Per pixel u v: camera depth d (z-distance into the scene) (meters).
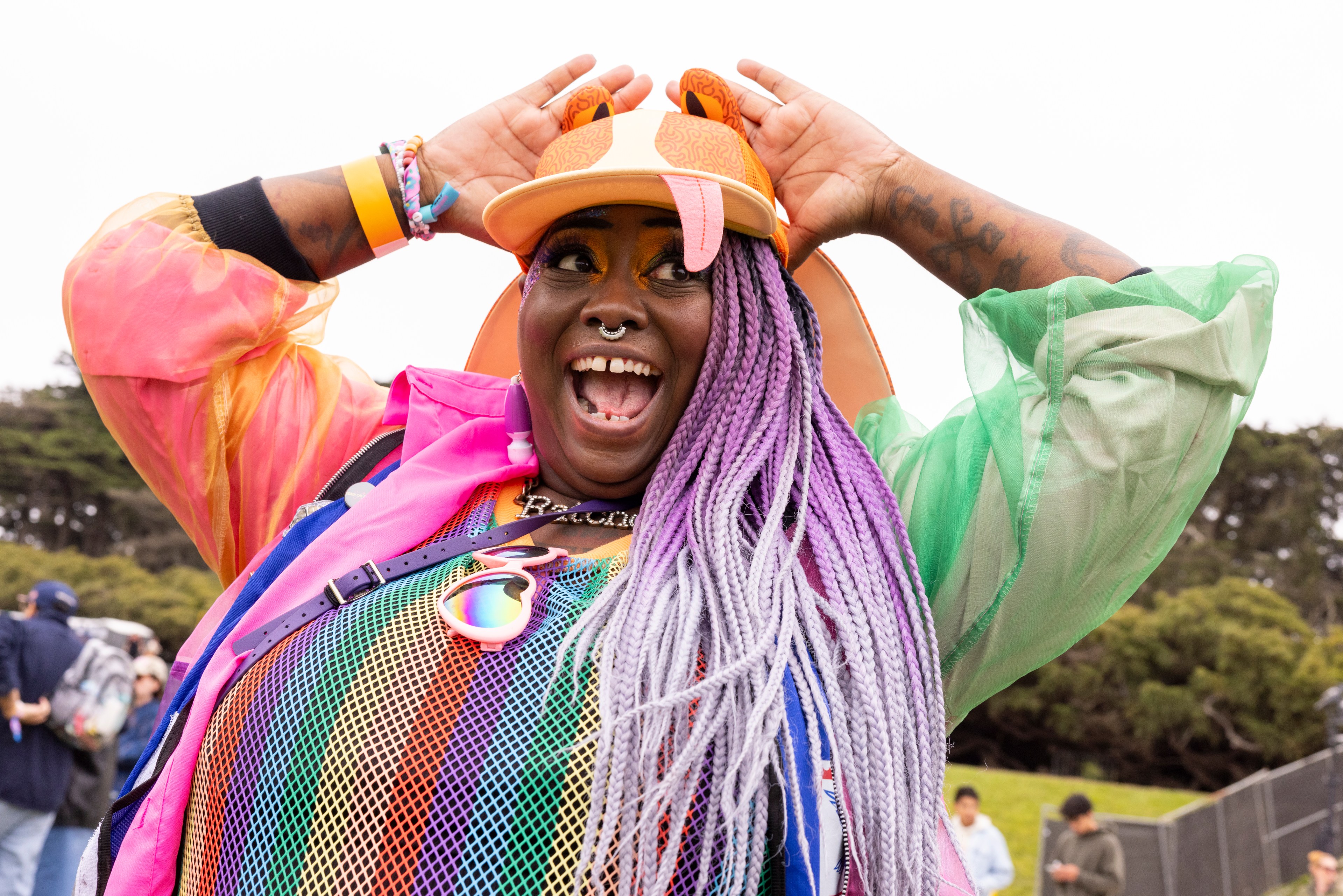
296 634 1.17
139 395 1.53
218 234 1.58
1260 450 36.75
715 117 1.33
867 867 1.04
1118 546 1.26
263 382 1.59
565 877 0.96
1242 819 12.65
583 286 1.19
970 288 1.48
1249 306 1.29
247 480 1.57
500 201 1.20
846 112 1.59
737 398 1.20
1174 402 1.24
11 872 4.28
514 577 1.10
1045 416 1.26
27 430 42.91
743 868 0.94
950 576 1.28
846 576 1.13
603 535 1.22
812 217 1.54
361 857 0.98
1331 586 35.66
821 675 1.08
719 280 1.20
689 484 1.20
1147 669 25.31
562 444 1.23
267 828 1.04
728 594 1.05
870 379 1.57
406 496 1.31
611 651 1.01
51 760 4.34
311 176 1.62
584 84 1.56
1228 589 27.02
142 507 41.38
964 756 26.25
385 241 1.63
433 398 1.49
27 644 4.41
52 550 41.91
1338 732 16.80
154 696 5.83
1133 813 15.66
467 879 0.96
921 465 1.34
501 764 0.99
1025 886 11.36
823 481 1.21
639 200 1.17
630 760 0.96
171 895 1.16
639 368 1.18
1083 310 1.29
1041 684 25.62
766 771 1.00
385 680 1.05
